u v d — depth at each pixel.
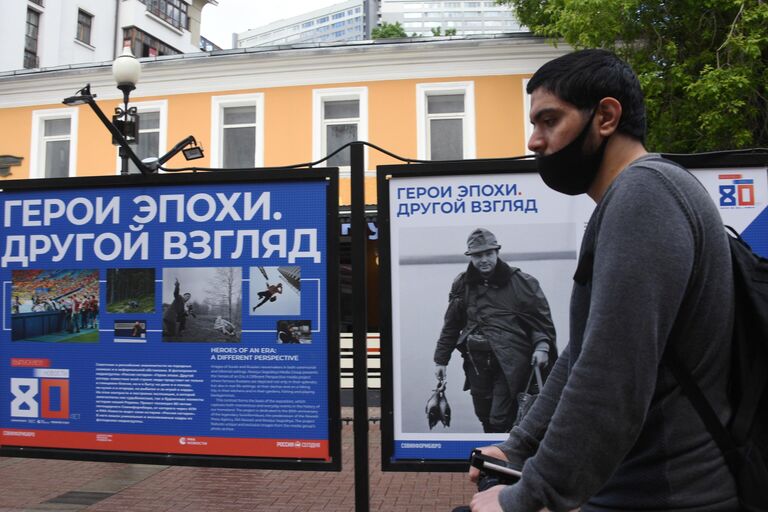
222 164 15.27
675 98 11.18
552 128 1.52
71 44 28.23
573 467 1.21
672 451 1.31
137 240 4.41
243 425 4.21
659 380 1.32
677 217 1.28
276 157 14.93
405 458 4.13
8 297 4.55
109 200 4.46
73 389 4.42
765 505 1.27
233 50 15.02
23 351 4.49
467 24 178.00
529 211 4.15
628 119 1.50
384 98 14.72
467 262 4.17
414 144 14.56
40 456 4.41
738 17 10.58
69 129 16.19
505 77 14.48
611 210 1.32
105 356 4.39
